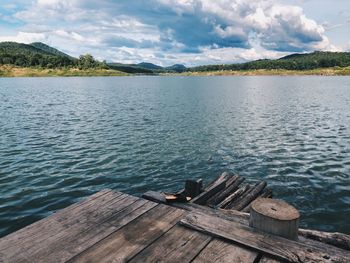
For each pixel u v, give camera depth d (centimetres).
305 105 5859
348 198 1568
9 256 512
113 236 586
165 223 644
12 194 1577
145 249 545
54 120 3900
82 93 8844
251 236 579
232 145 2667
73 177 1844
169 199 783
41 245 548
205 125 3631
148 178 1862
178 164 2131
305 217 1371
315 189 1691
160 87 12531
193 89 11306
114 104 5956
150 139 2870
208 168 2056
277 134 3131
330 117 4275
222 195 1085
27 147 2520
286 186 1738
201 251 542
